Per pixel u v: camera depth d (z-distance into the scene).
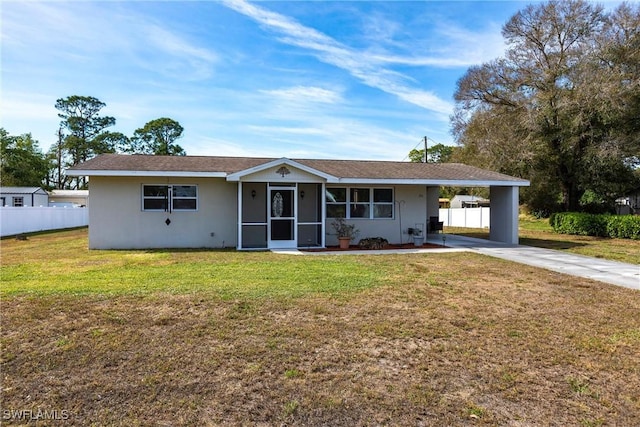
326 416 2.98
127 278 7.57
